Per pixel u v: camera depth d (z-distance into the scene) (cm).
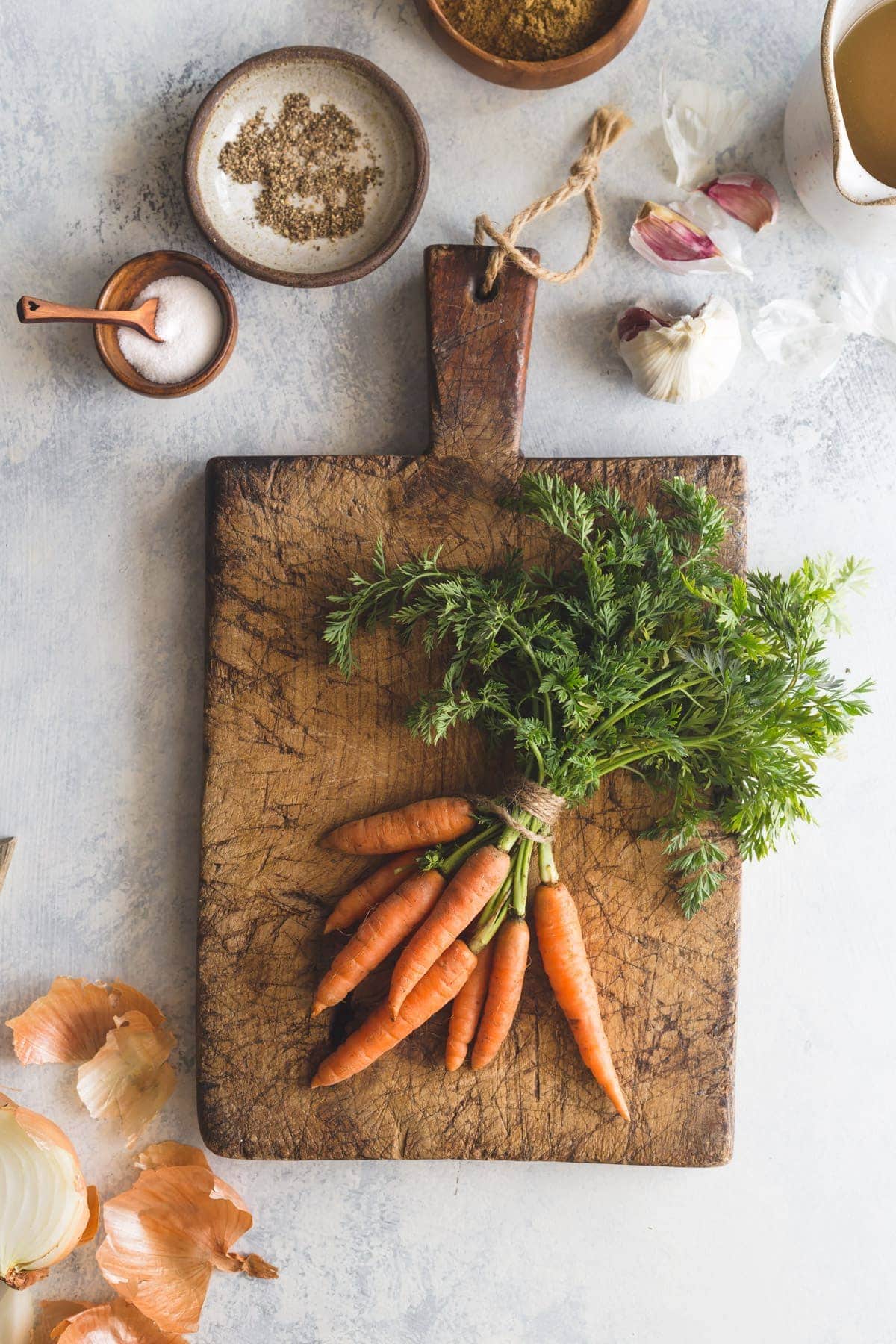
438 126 158
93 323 146
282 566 153
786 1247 160
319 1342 158
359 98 153
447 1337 159
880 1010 160
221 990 152
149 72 157
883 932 160
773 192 156
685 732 146
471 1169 160
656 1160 152
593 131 155
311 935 153
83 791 160
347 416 159
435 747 152
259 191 155
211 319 152
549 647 143
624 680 136
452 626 146
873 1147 160
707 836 152
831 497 159
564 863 152
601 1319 159
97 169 158
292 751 153
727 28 157
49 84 157
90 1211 155
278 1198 159
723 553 151
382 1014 146
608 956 152
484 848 142
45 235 158
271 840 153
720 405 159
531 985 153
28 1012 156
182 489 159
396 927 144
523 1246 160
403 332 158
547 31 147
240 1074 152
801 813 138
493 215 159
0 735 160
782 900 160
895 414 159
